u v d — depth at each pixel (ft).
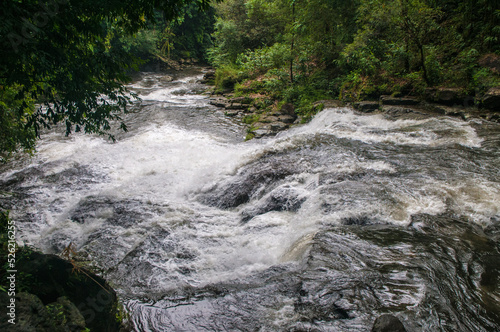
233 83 56.08
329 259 11.24
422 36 32.19
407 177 17.48
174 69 87.51
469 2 33.63
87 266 13.52
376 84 33.47
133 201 19.35
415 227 13.25
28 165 25.30
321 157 21.40
